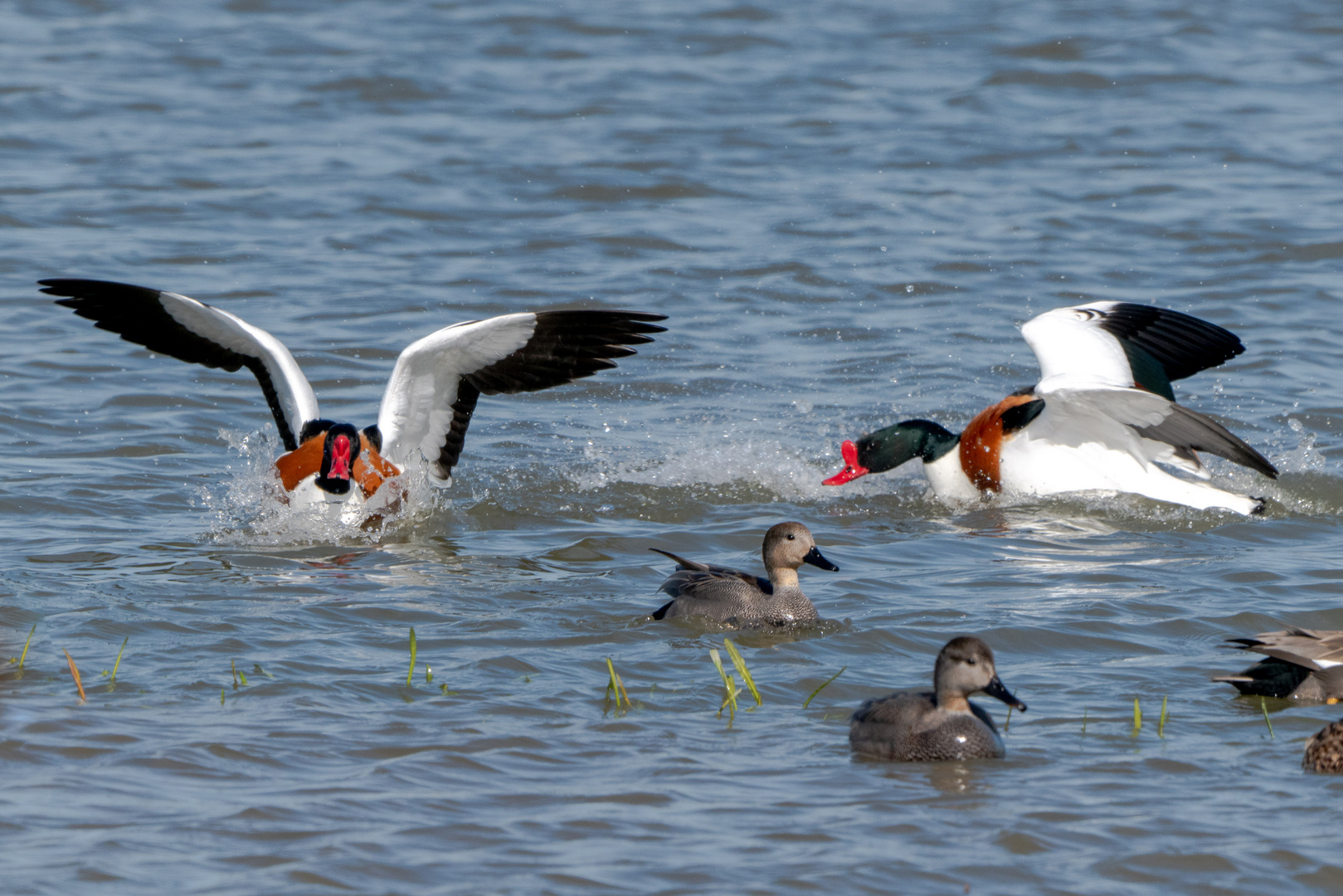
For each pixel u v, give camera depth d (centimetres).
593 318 1489
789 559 1167
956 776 877
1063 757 910
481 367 1505
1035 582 1284
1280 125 3334
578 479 1633
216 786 841
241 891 723
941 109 3459
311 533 1435
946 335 2205
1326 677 1022
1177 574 1309
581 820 809
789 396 1964
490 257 2538
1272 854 780
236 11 4184
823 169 3064
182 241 2555
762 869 756
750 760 898
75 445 1688
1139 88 3609
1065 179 3003
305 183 2902
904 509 1588
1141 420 1552
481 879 741
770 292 2389
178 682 1005
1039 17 4169
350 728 928
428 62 3734
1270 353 2106
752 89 3600
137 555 1338
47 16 4059
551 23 4081
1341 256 2553
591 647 1104
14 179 2839
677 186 2933
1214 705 1005
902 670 1068
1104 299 2362
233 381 1966
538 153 3120
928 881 750
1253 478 1652
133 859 753
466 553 1381
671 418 1869
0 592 1201
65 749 884
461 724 938
